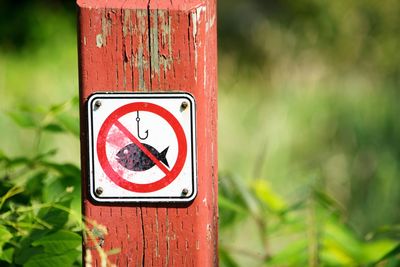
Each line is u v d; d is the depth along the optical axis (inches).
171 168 73.7
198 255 74.8
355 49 409.7
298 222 105.0
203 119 74.1
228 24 440.5
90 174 74.0
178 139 73.5
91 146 73.8
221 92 363.6
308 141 318.0
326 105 332.8
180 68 73.4
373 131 317.7
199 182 74.4
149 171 73.8
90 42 73.6
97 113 73.7
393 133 318.7
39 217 80.5
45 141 235.9
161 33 73.3
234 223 108.5
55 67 366.6
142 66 73.5
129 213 74.5
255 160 300.7
